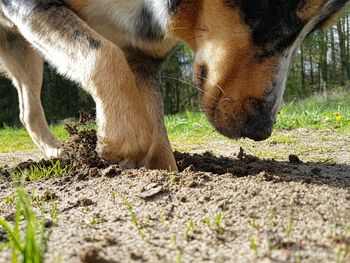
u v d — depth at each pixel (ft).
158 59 1.44
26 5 1.29
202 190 0.99
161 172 1.12
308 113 3.46
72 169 1.30
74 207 0.98
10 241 0.71
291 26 1.22
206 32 1.26
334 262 0.66
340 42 10.34
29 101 1.85
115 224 0.86
